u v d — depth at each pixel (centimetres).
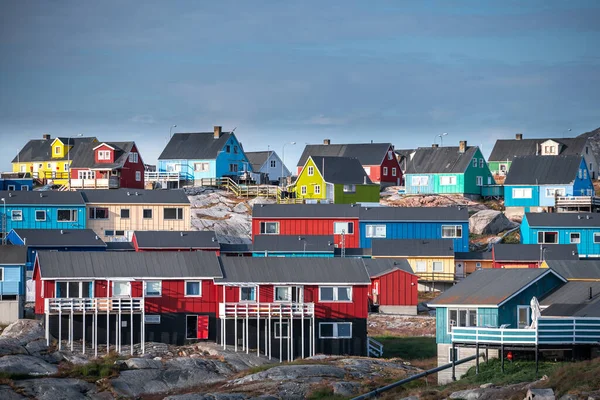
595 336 10731
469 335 11106
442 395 10225
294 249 19088
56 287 13875
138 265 14200
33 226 19950
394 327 15900
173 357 13238
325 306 14188
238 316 13800
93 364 12462
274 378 11969
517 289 11850
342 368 12475
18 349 12875
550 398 9125
